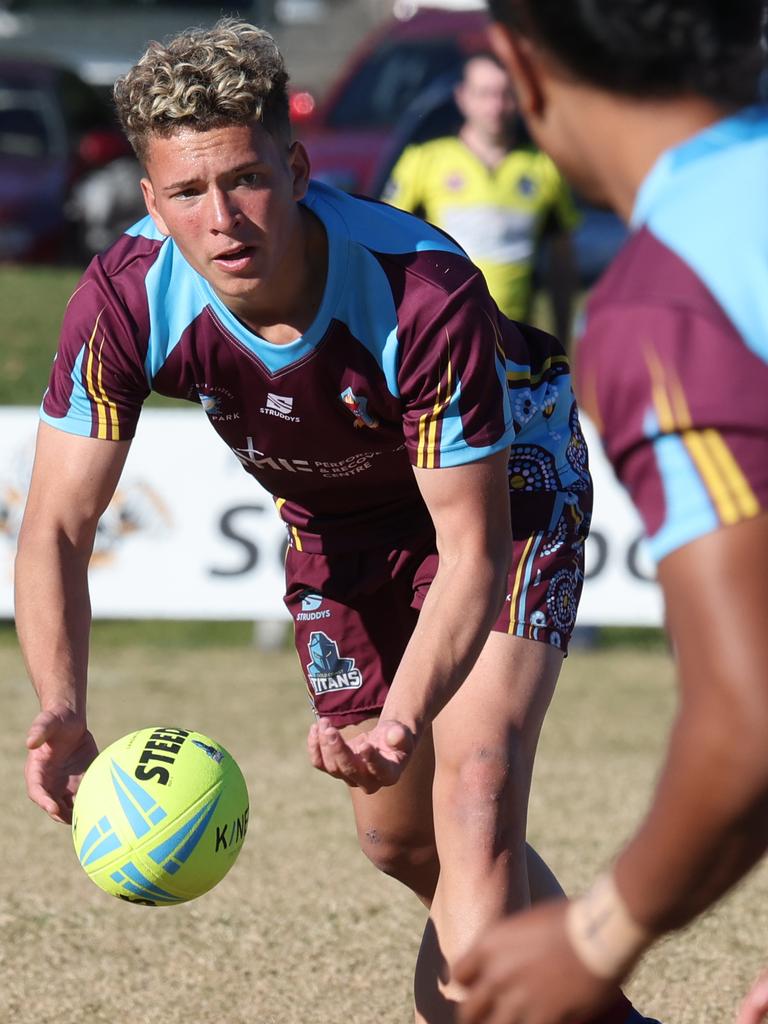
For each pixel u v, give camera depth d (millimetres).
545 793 18266
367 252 9172
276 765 19594
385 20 83250
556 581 10305
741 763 4887
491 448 9156
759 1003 6844
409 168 26484
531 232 26109
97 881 9508
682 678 5082
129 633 30438
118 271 9594
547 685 10055
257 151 8641
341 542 11125
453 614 8805
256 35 8867
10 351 37969
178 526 26281
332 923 13875
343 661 11336
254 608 26297
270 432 10039
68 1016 11734
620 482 5332
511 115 25844
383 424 9758
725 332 5070
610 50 5207
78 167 51031
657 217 5324
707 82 5258
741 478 4988
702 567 5004
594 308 5344
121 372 9719
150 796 9367
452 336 9023
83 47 62531
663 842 5062
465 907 9367
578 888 14602
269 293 9109
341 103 48156
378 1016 11797
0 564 26359
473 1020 5508
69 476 9875
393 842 10789
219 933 13617
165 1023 11633
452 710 9836
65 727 9211
